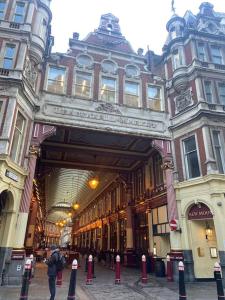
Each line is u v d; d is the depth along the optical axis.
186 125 17.69
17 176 13.80
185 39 20.00
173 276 14.76
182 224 16.02
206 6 22.23
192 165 16.94
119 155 21.86
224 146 16.27
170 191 16.95
